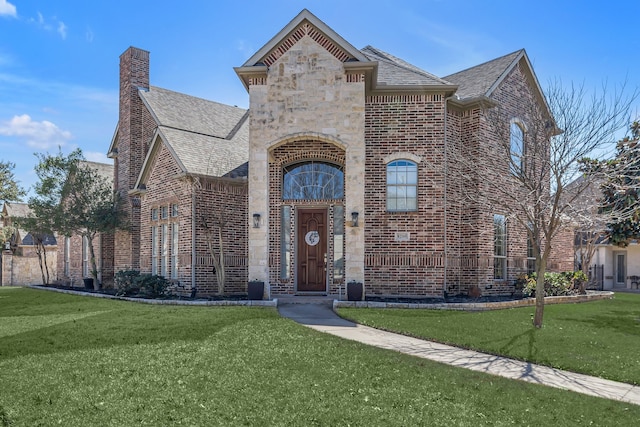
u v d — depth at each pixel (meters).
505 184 12.77
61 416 5.72
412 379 7.26
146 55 24.47
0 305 17.03
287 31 15.18
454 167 15.57
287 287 16.69
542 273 11.21
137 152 23.67
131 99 23.70
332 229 16.72
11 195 26.97
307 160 16.98
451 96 16.42
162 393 6.47
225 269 18.22
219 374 7.27
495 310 13.68
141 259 20.89
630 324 12.12
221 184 18.39
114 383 6.83
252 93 15.34
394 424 5.63
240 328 10.29
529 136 13.33
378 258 16.17
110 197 23.20
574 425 5.73
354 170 14.86
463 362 8.41
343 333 10.37
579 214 11.30
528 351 9.10
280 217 16.88
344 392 6.64
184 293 17.58
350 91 15.07
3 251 38.50
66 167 21.94
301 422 5.64
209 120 23.92
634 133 13.60
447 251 16.27
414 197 16.30
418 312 12.80
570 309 14.48
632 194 14.10
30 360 7.94
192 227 17.53
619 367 8.21
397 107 16.42
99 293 19.66
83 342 9.16
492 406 6.28
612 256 29.41
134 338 9.45
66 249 29.12
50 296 19.23
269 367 7.66
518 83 18.77
